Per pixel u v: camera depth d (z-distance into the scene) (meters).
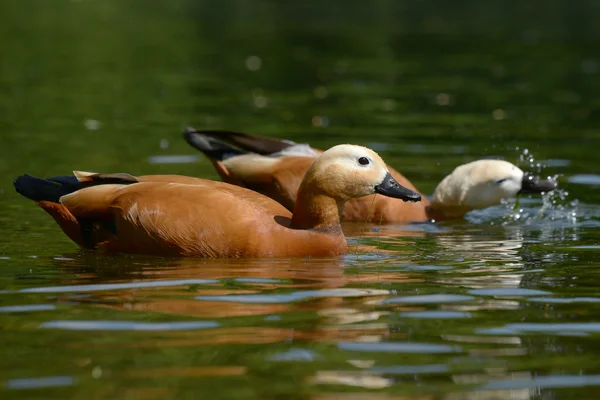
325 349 7.86
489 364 7.59
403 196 11.37
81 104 23.05
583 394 7.01
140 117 21.61
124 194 11.07
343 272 10.47
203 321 8.54
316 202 11.41
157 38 35.06
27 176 11.56
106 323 8.45
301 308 8.97
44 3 44.28
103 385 7.04
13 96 23.89
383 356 7.72
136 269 10.43
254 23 39.94
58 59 29.89
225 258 10.92
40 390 6.94
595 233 13.12
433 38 35.66
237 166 14.27
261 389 7.01
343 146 11.46
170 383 7.10
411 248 12.07
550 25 38.84
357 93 25.12
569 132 20.31
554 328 8.47
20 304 9.03
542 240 12.68
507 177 14.63
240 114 22.11
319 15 42.94
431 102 23.88
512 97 24.66
